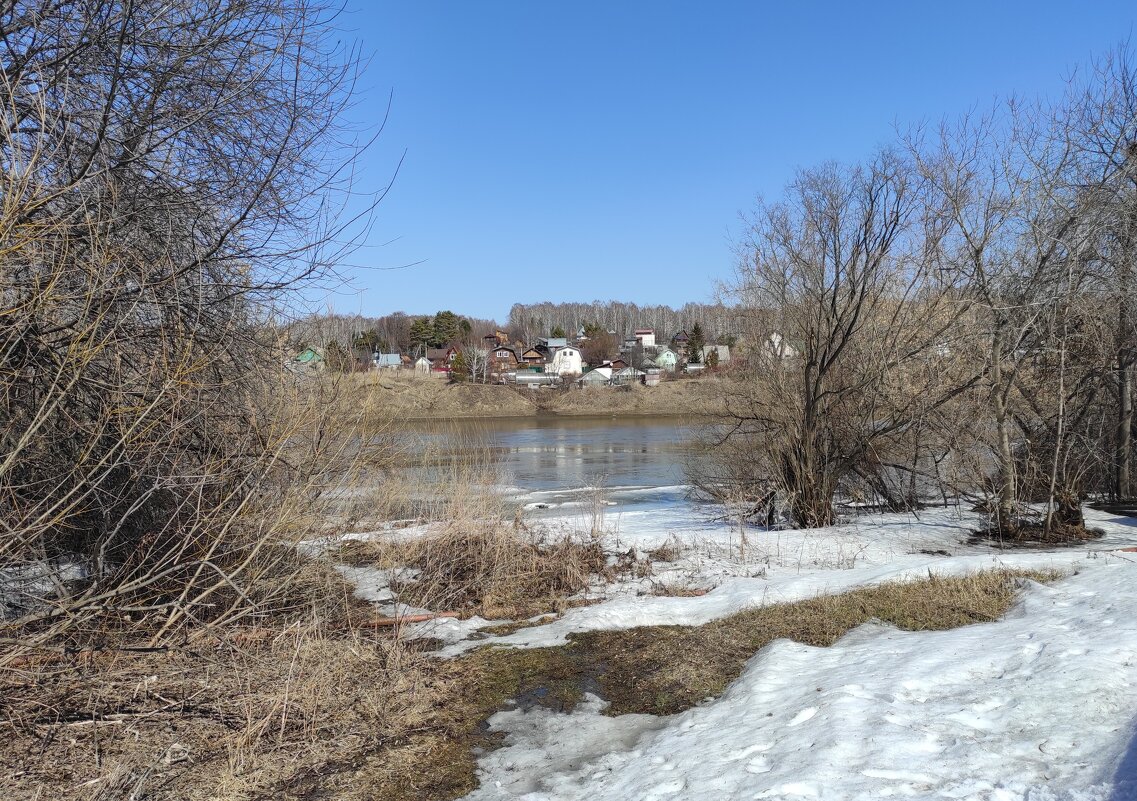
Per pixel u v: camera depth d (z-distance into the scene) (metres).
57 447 5.84
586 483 23.05
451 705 5.76
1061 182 11.41
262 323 7.22
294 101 6.16
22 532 4.89
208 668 5.94
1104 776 3.33
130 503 6.26
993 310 11.66
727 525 14.26
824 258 13.30
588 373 79.19
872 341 13.51
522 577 9.73
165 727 5.05
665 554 11.02
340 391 7.92
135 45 5.86
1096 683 4.31
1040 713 4.11
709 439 17.84
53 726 4.94
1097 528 12.11
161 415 5.69
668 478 24.19
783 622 7.02
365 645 6.73
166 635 6.35
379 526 11.40
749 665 6.07
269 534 6.40
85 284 5.24
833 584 8.19
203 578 6.57
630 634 7.30
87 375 5.60
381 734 5.19
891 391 13.32
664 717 5.38
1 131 4.80
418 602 8.65
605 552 11.31
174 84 6.19
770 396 15.13
